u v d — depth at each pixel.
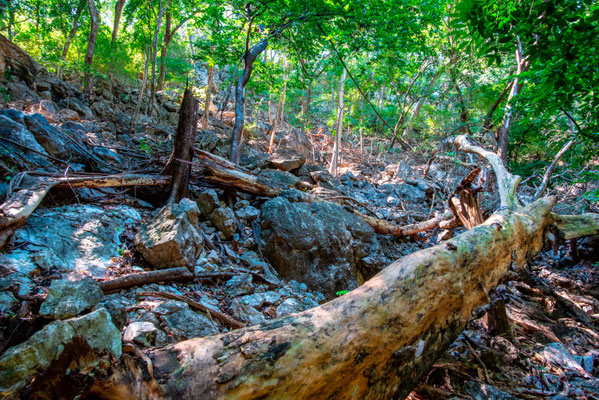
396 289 2.49
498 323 4.21
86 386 1.41
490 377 3.56
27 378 1.28
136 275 3.17
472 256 3.08
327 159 15.41
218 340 1.98
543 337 4.41
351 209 6.57
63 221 3.74
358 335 2.17
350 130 19.91
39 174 4.28
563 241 4.52
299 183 7.24
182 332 2.72
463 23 2.98
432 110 16.44
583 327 4.91
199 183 6.23
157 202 5.45
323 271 4.95
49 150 5.27
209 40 9.51
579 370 3.74
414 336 2.46
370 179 12.48
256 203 6.43
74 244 3.44
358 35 7.59
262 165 8.33
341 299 2.40
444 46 14.58
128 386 1.54
